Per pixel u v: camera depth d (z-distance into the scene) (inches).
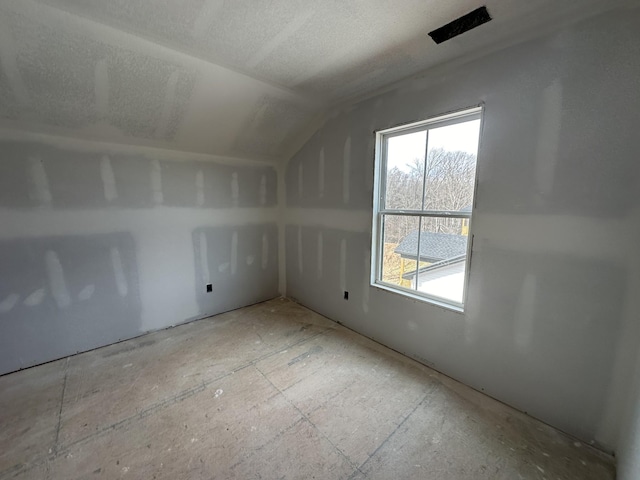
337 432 66.0
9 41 64.7
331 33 69.1
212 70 86.3
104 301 104.0
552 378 67.5
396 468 57.2
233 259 137.9
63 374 87.4
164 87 87.7
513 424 69.0
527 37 64.7
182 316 124.3
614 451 60.0
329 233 124.5
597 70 56.6
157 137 105.9
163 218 114.7
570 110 60.2
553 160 63.2
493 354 76.9
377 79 92.1
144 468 56.6
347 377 86.6
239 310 139.9
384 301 104.0
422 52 76.0
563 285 64.1
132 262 108.8
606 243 58.2
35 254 89.9
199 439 63.6
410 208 96.3
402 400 76.8
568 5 57.2
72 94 81.0
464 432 66.4
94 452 60.0
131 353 99.7
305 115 119.8
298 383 83.7
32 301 90.4
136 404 74.4
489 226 74.6
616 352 58.5
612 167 56.4
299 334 114.6
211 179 126.1
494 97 71.0
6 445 61.5
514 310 72.0
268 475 55.5
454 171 83.8
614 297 58.0
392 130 97.8
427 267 92.7
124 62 76.7
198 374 87.7
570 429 65.8
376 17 63.1
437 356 89.7
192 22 65.5
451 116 81.9
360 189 108.5
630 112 53.9
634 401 51.3
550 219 64.7
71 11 61.4
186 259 122.8
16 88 74.7
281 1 58.4
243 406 74.0
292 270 149.9
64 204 93.3
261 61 82.6
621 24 53.4
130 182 105.4
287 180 145.2
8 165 83.6
